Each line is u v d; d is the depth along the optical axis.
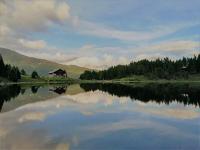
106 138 19.81
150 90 80.50
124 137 20.12
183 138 19.89
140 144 18.20
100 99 52.62
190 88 90.69
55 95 62.97
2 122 26.34
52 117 29.84
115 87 105.75
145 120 27.92
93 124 25.50
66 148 17.17
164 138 19.92
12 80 157.00
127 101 48.44
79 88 98.81
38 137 19.92
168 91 74.81
